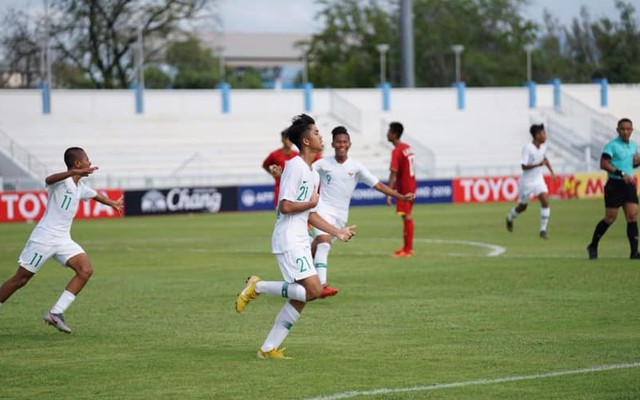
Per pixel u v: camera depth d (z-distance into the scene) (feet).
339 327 102.94
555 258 166.09
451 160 460.14
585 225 245.04
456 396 71.92
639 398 70.59
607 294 122.21
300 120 86.33
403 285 136.05
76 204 102.06
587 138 476.95
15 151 392.88
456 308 114.01
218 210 344.28
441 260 168.55
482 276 143.43
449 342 93.20
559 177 384.88
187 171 409.08
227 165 416.67
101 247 209.46
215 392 74.74
